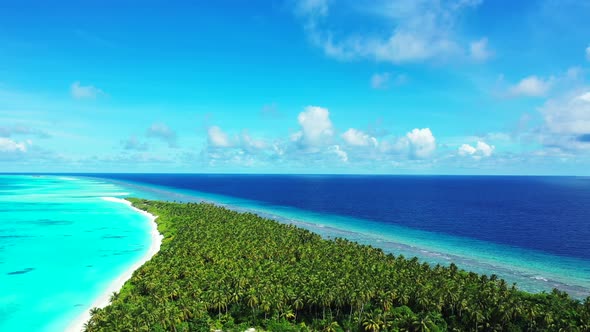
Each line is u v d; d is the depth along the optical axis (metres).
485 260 152.00
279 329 81.56
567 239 195.75
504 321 80.00
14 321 92.50
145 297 93.12
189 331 78.75
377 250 131.25
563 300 90.62
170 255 124.88
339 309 87.19
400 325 80.62
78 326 89.75
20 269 134.88
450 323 83.81
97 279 123.75
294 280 96.25
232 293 88.75
